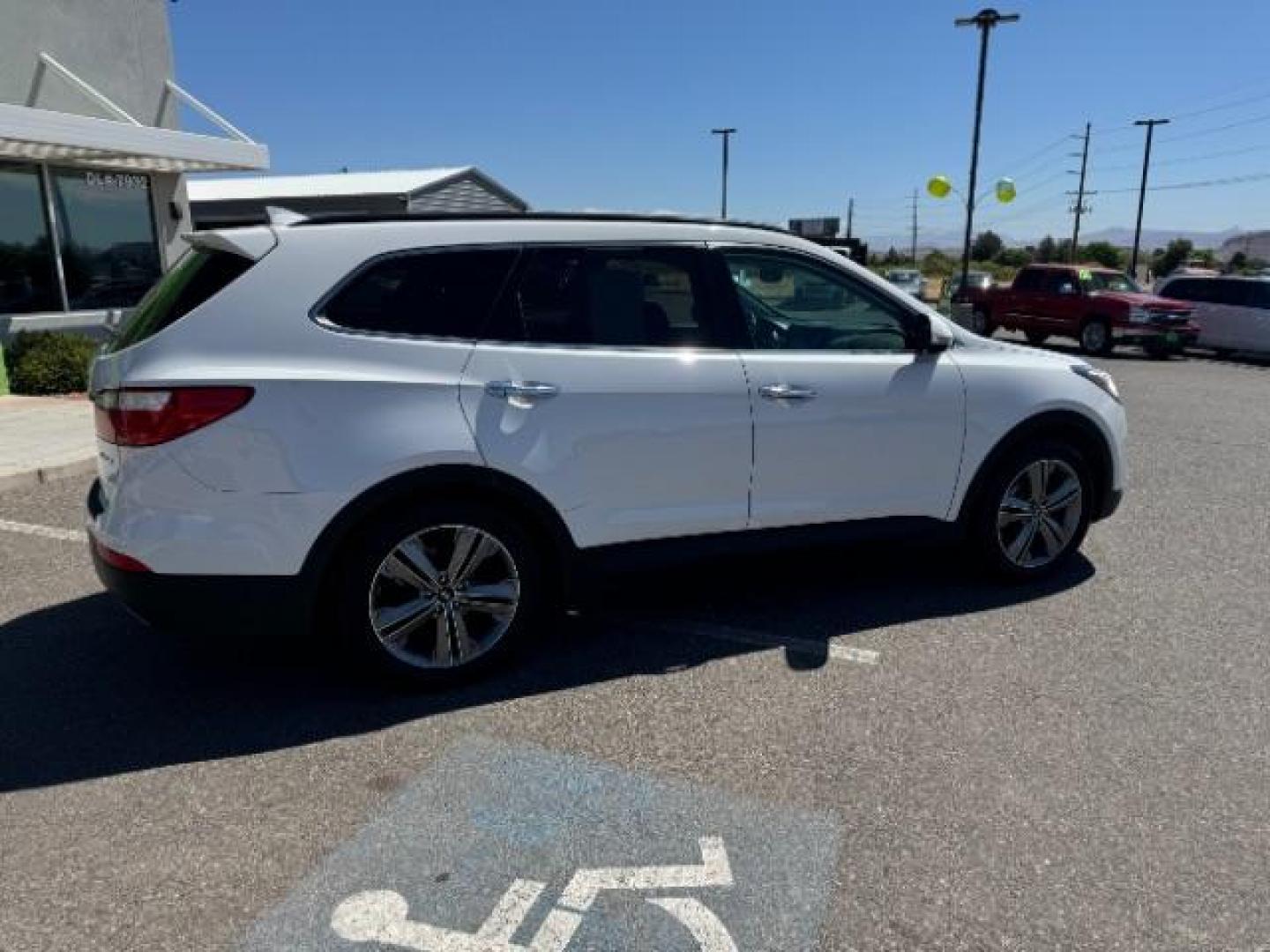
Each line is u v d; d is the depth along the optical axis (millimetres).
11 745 3344
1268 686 3783
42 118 9445
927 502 4504
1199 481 7516
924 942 2379
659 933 2408
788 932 2414
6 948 2355
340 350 3432
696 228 4070
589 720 3508
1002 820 2883
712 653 4090
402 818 2898
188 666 4004
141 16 12500
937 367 4441
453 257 3654
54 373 10617
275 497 3338
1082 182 52094
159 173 12867
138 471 3277
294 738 3393
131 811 2939
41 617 4508
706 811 2930
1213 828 2846
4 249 11086
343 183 28406
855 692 3725
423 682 3713
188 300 3438
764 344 4160
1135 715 3537
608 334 3844
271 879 2615
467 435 3533
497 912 2480
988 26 23656
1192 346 20016
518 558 3777
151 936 2396
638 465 3855
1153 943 2377
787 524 4199
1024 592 4820
